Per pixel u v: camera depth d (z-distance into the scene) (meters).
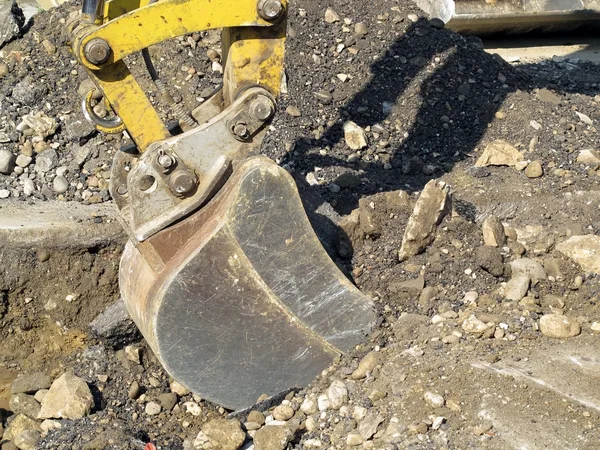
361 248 2.68
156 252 2.35
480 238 2.71
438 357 2.33
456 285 2.62
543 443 2.00
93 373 2.69
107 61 2.22
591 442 1.98
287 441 2.21
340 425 2.23
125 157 2.52
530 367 2.24
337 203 2.91
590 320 2.49
